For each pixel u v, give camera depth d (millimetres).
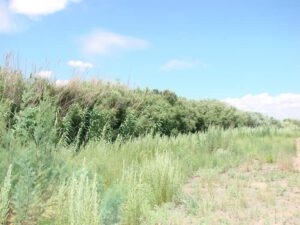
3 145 6832
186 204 7918
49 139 6598
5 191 5297
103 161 9523
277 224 7141
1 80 11195
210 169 11828
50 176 6387
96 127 13633
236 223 7039
